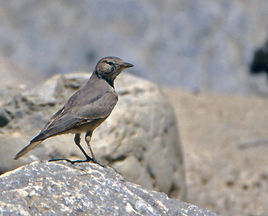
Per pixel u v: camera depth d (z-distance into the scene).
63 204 6.08
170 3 20.22
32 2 20.80
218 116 18.53
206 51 19.95
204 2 20.16
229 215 13.84
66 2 20.62
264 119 18.47
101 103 8.14
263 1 20.48
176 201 6.76
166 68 19.69
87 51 19.80
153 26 19.94
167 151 11.61
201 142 16.72
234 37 20.06
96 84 8.48
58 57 19.86
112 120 10.77
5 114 10.91
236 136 17.25
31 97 10.94
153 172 11.20
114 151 10.59
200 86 19.83
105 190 6.40
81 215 6.01
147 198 6.65
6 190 6.12
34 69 19.72
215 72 19.97
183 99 19.27
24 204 5.96
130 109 11.07
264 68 20.36
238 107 19.14
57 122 7.70
